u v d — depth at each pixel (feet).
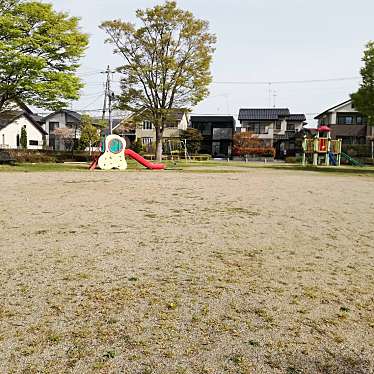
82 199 24.08
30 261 11.23
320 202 25.30
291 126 141.08
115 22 65.82
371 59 61.87
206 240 14.37
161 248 13.03
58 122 134.00
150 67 67.97
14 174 42.24
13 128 105.70
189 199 25.30
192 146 127.24
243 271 10.92
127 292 9.09
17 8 47.83
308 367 6.21
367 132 118.83
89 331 7.18
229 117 144.36
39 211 19.44
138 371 5.96
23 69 48.08
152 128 132.87
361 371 6.15
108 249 12.69
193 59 69.62
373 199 27.37
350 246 14.11
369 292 9.61
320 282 10.22
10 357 6.26
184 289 9.40
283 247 13.70
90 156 86.53
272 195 28.37
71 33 51.44
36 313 7.88
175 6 65.82
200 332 7.26
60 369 5.96
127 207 21.45
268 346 6.82
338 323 7.84
